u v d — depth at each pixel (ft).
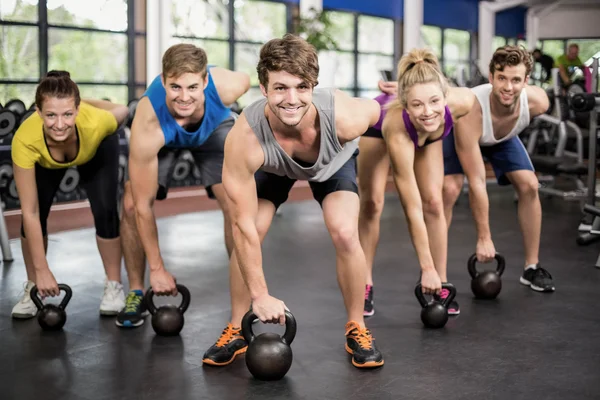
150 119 7.48
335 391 6.38
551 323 8.50
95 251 12.94
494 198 19.99
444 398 6.20
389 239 14.12
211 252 12.95
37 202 8.09
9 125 14.17
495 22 38.70
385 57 30.58
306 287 10.36
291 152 6.22
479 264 11.82
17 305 8.77
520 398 6.20
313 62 5.36
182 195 20.89
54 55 19.65
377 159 8.64
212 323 8.52
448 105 7.77
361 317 7.18
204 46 23.62
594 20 41.24
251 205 6.11
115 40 21.08
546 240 14.01
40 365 7.09
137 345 7.69
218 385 6.54
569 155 20.98
